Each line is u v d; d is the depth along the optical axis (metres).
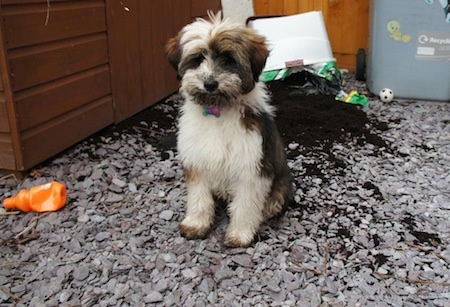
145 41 1.75
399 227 1.12
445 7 1.87
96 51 1.49
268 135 1.02
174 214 1.17
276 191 1.10
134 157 1.46
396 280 0.95
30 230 1.09
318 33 2.03
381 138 1.63
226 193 1.08
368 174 1.39
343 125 1.69
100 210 1.17
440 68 1.95
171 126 1.69
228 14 2.34
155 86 1.87
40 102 1.29
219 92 0.93
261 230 1.10
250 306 0.88
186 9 2.01
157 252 1.02
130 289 0.91
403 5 1.90
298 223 1.13
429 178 1.37
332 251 1.04
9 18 1.15
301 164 1.43
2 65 1.16
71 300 0.88
